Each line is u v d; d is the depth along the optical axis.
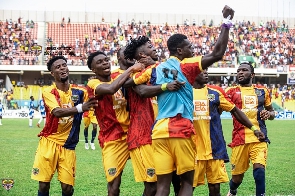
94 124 16.84
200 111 7.51
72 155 7.54
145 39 6.35
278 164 13.55
